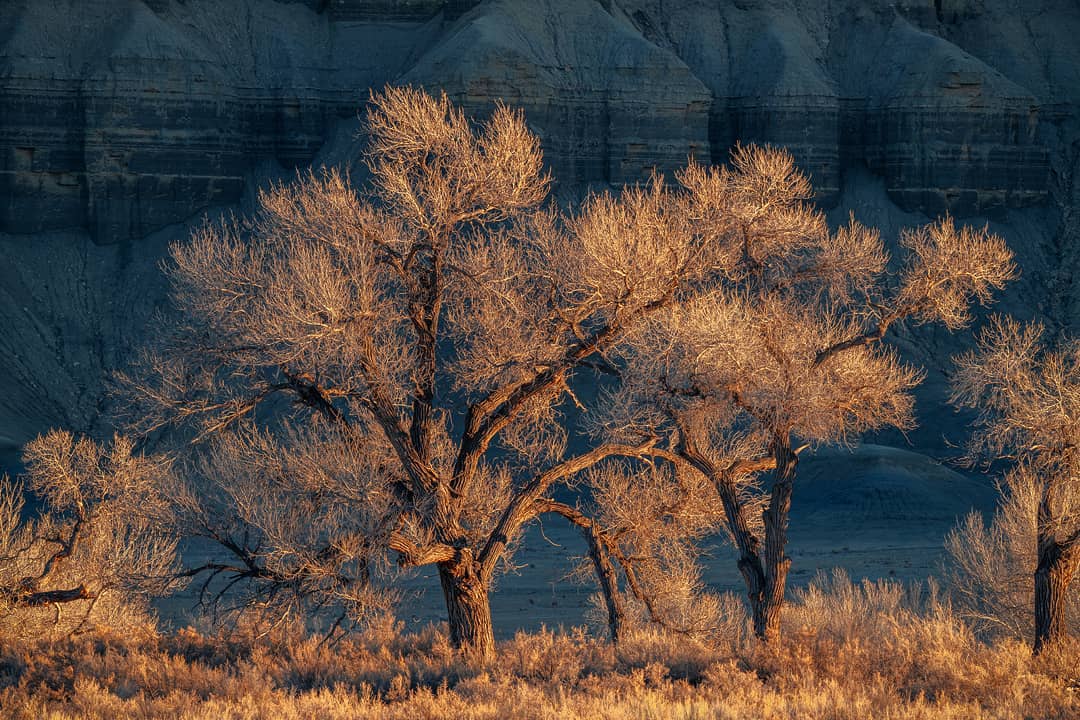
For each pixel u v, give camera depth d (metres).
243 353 65.56
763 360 67.62
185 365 66.69
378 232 66.69
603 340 68.00
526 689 48.47
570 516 74.00
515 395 68.62
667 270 66.81
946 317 71.81
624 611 74.38
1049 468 72.31
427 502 65.50
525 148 68.44
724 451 77.06
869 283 74.88
